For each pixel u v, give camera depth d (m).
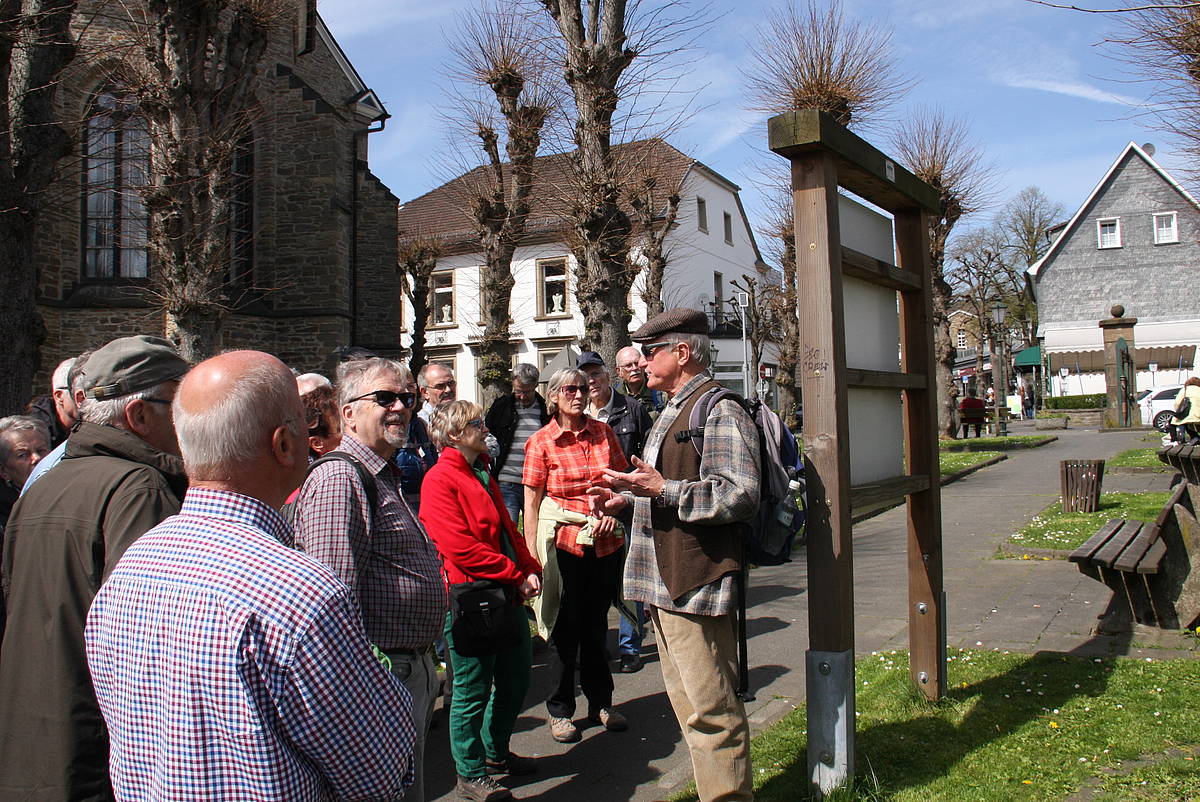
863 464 3.88
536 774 4.15
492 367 15.56
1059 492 13.19
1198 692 4.39
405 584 2.82
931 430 4.53
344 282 17.75
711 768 3.19
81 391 2.46
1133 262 41.53
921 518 4.56
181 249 10.38
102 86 11.63
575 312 35.28
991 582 7.56
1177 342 40.59
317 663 1.48
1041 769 3.62
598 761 4.27
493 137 15.20
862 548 9.81
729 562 3.19
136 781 1.53
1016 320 56.69
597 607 4.71
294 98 17.48
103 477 2.24
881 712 4.38
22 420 3.71
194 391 1.67
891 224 4.43
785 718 4.53
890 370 4.40
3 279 8.29
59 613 2.12
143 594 1.54
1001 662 5.13
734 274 41.88
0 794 2.07
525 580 4.08
